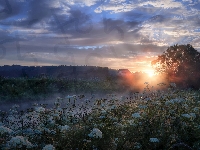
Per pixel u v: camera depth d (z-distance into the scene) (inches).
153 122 288.8
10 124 297.3
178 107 341.1
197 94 551.8
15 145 196.5
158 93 466.0
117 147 241.1
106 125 276.4
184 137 267.7
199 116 323.3
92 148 233.0
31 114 317.7
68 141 236.5
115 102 395.2
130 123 280.1
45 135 246.8
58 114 316.5
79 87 903.1
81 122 292.7
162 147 252.8
